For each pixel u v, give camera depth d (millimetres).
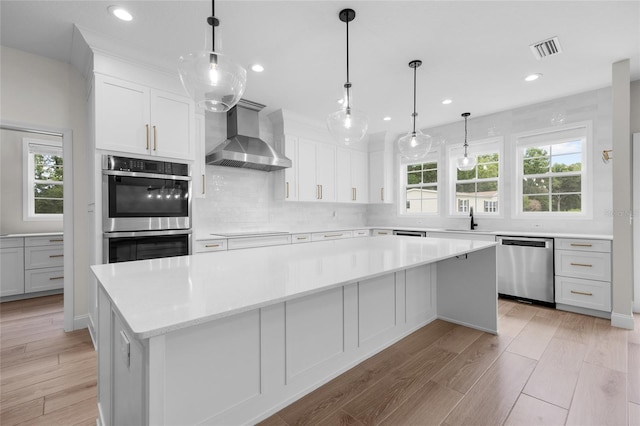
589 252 3123
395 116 4402
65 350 2432
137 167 2637
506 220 4203
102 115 2473
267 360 1572
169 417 1228
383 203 5422
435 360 2205
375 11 2102
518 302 3604
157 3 2016
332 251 2152
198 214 3766
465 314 2850
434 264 3020
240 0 1981
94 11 2100
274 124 4445
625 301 2820
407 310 2637
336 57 2729
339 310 1984
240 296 1055
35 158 4387
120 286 1192
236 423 1447
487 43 2514
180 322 819
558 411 1646
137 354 952
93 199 2553
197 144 3369
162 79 2799
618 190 2846
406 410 1665
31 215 4316
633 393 1796
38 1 1990
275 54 2676
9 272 3773
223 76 1415
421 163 5273
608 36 2412
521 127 4051
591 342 2498
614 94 2840
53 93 2768
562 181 3818
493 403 1722
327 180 4852
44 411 1689
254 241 3705
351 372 2035
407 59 2766
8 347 2484
